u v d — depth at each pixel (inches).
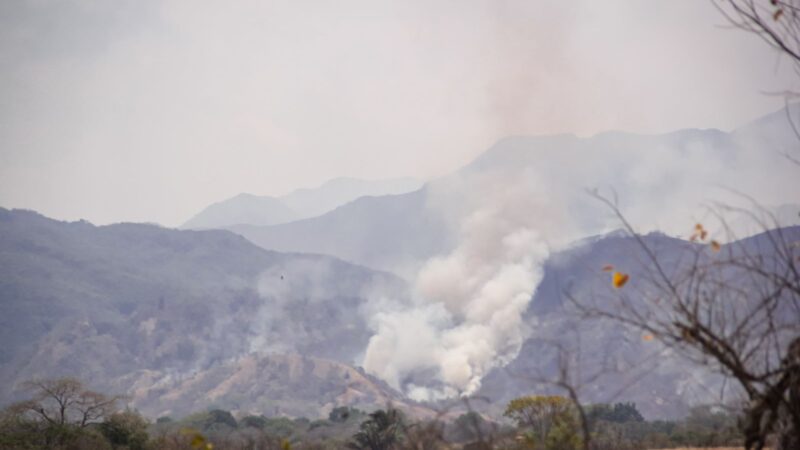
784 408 363.3
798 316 338.6
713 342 344.5
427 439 440.8
